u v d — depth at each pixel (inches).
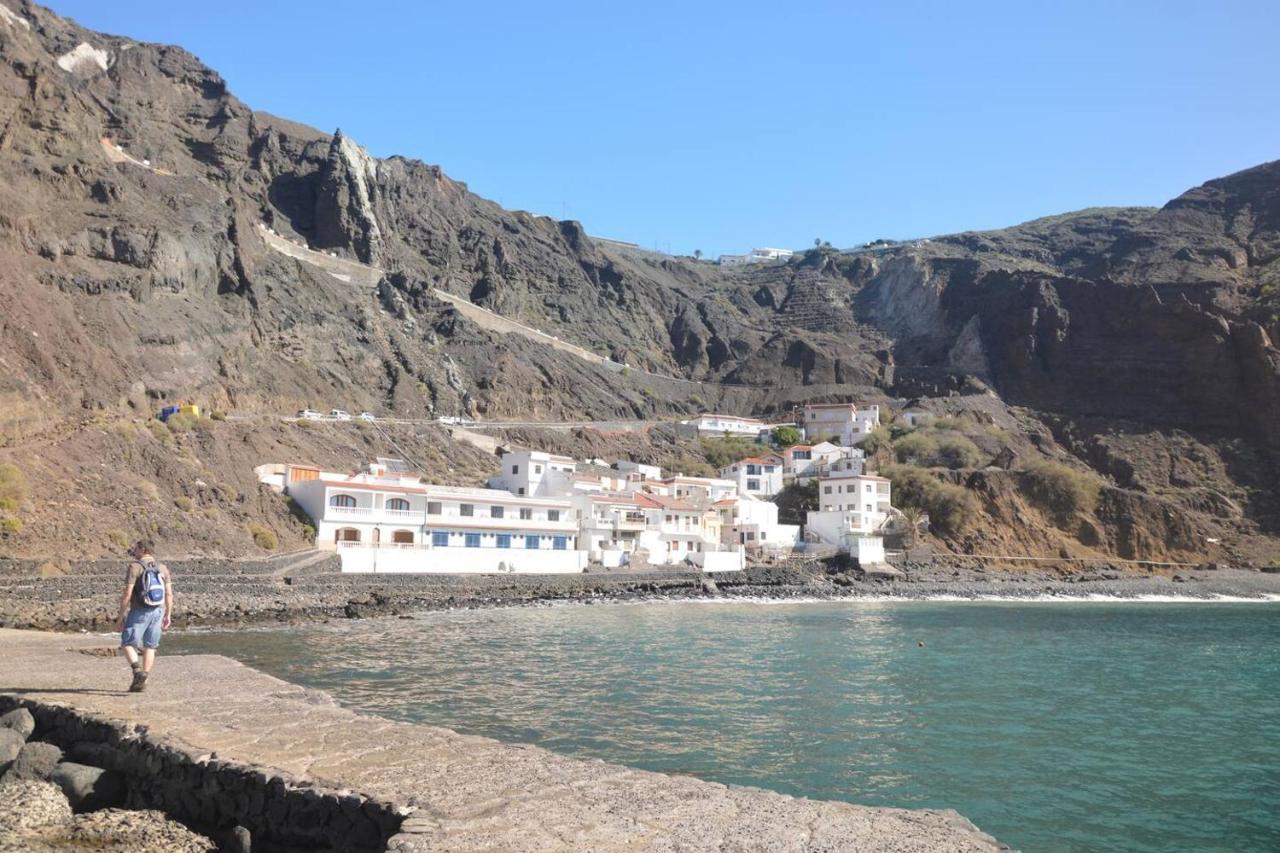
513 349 6565.0
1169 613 3196.4
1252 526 5492.1
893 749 1040.2
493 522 3356.3
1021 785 914.7
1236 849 749.3
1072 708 1316.4
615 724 1115.9
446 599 2780.5
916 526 4729.3
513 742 1003.3
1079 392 7126.0
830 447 5565.9
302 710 727.1
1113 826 800.9
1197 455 6195.9
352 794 498.0
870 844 448.8
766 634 2177.7
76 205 4124.0
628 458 5772.6
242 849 524.1
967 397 7160.4
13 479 2284.7
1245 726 1208.2
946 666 1705.2
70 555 2202.3
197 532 2591.0
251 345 4559.5
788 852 430.9
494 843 423.5
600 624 2337.6
